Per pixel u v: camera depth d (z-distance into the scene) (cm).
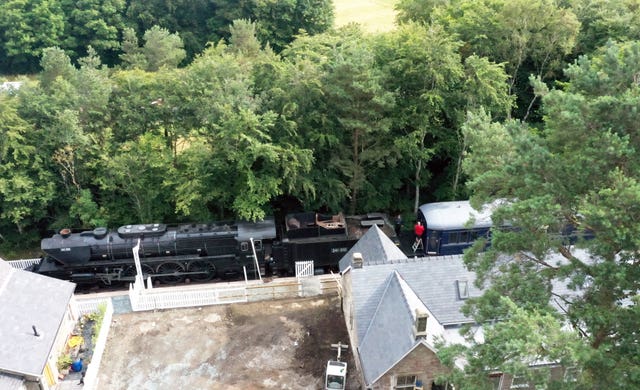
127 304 3108
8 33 6450
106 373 2628
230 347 2777
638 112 1608
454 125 3841
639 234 1527
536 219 1752
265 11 6575
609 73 1758
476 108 3697
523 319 1527
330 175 3741
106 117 3762
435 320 2430
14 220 3519
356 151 3738
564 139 1847
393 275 2502
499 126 2234
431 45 3566
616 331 1716
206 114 3506
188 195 3406
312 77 3528
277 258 3422
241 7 6706
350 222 3575
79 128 3516
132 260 3341
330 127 3612
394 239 3469
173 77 3769
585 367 1639
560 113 1786
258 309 3041
